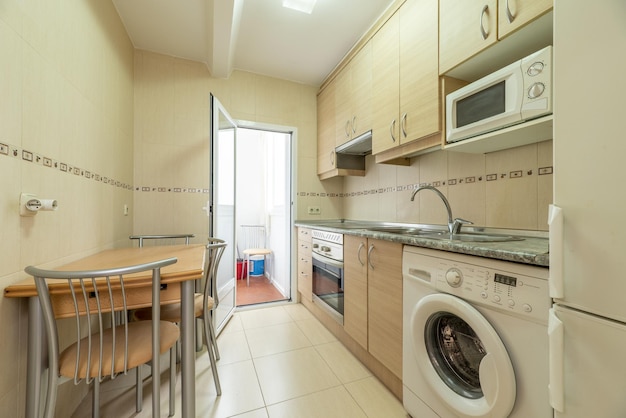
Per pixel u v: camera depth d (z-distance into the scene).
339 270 1.94
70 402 1.23
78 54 1.30
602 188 0.55
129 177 2.12
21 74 0.91
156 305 0.93
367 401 1.34
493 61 1.25
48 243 1.05
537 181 1.25
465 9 1.23
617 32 0.52
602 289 0.55
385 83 1.80
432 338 1.14
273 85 2.76
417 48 1.52
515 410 0.81
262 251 3.78
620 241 0.52
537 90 0.95
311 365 1.66
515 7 1.02
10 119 0.85
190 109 2.41
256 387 1.45
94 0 1.48
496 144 1.30
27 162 0.93
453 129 1.29
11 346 0.86
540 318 0.74
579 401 0.60
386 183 2.34
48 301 0.82
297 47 2.27
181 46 2.24
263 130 2.81
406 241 1.22
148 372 1.62
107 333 1.08
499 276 0.85
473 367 1.04
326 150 2.72
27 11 0.93
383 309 1.41
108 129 1.67
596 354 0.57
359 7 1.82
